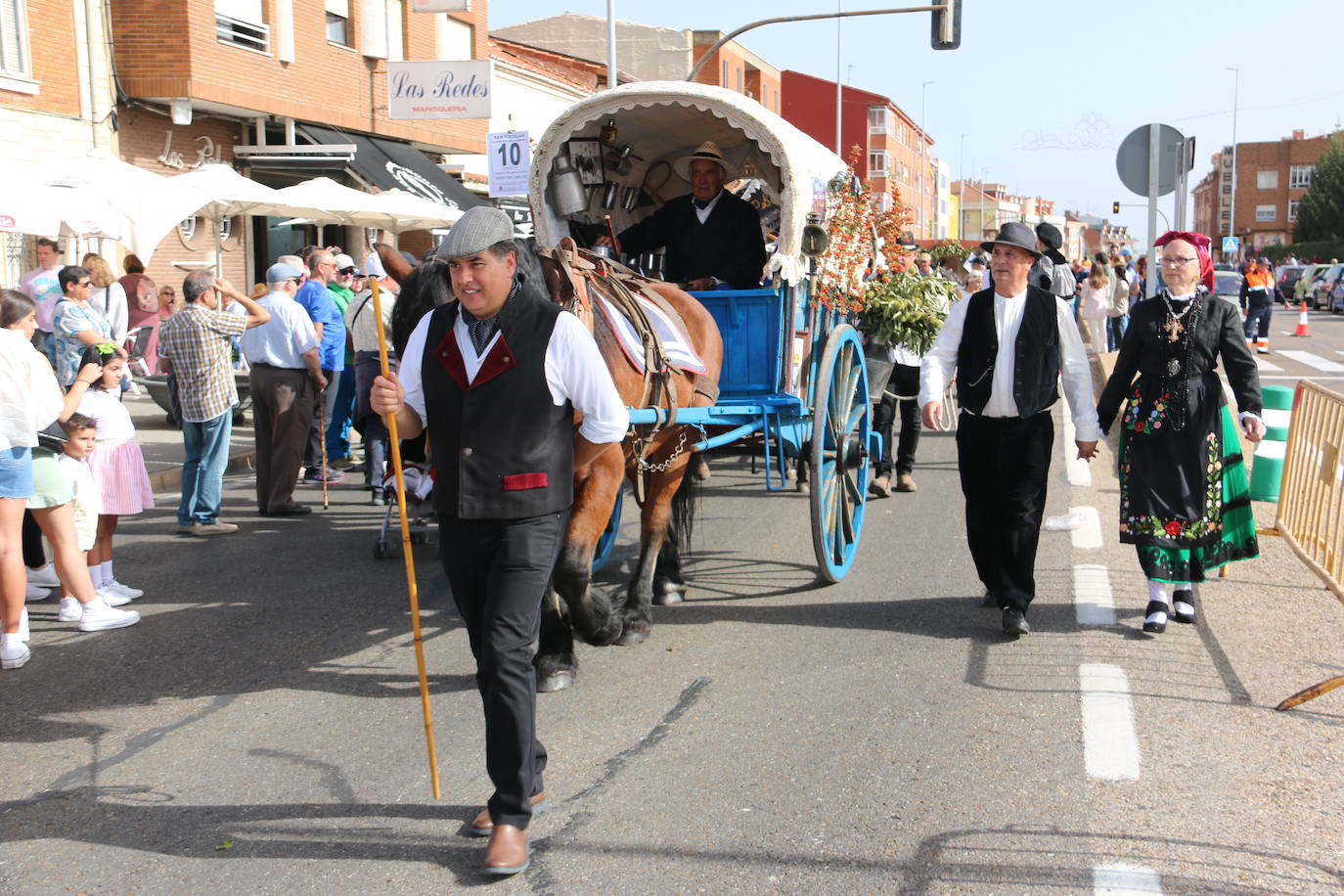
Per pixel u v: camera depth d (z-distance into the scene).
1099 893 3.65
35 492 6.28
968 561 7.82
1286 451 7.71
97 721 5.22
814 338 7.57
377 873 3.85
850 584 7.30
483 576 4.03
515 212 18.97
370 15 21.95
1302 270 52.25
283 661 6.00
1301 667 5.66
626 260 7.83
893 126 71.44
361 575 7.77
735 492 10.47
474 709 5.30
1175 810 4.20
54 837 4.12
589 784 4.47
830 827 4.10
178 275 18.28
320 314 11.77
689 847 3.97
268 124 19.84
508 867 3.76
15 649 5.95
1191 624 6.34
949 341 6.27
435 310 4.07
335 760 4.75
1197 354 6.05
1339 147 77.69
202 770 4.68
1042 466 6.12
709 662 5.84
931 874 3.78
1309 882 3.71
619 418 4.11
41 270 13.02
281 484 9.79
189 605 7.06
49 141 15.88
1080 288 25.02
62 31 16.02
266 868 3.89
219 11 17.95
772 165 8.17
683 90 6.98
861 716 5.10
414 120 22.78
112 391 7.14
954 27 18.22
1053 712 5.11
